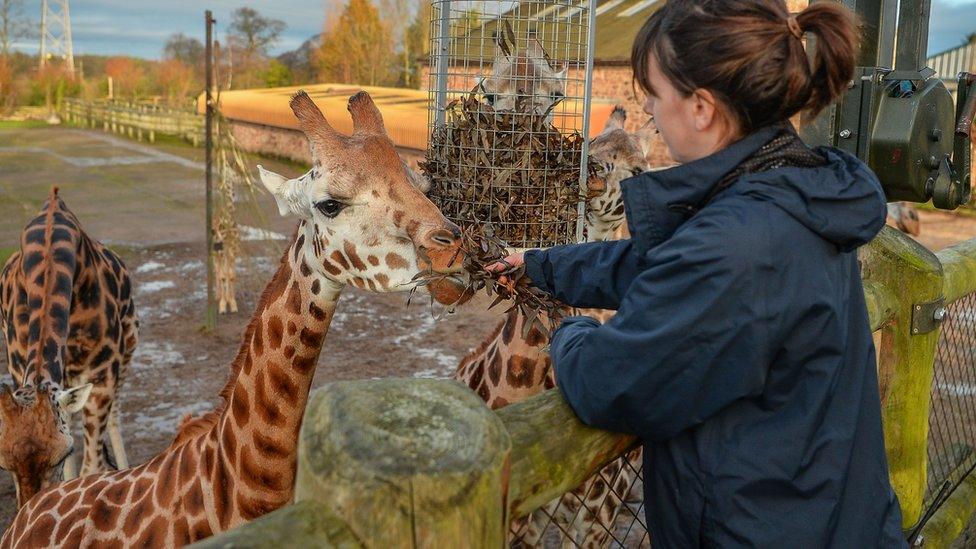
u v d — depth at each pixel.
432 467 0.90
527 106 2.57
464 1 2.91
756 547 1.21
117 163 22.14
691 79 1.21
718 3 1.19
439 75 2.95
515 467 1.17
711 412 1.19
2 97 43.12
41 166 21.08
